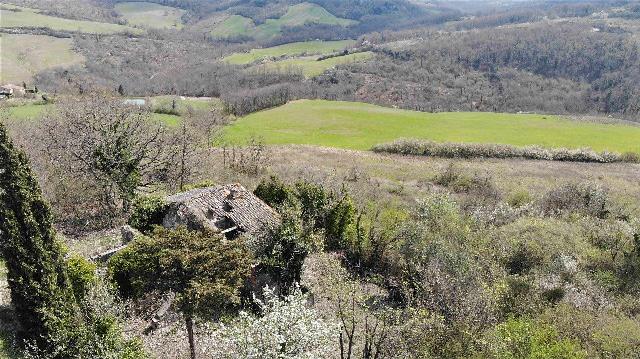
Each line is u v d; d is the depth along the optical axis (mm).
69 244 25109
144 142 33938
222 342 16141
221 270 16438
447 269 21266
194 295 15570
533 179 48938
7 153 15320
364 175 46812
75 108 33750
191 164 38188
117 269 19859
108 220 29016
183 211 24719
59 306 16172
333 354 17406
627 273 24047
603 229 29047
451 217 27422
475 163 56750
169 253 16016
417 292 20766
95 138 30094
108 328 16312
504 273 22562
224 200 25875
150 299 19953
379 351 16672
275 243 21875
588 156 59812
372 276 25484
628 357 16656
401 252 25266
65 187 29969
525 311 19609
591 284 22391
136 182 30719
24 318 16297
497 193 41719
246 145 59000
